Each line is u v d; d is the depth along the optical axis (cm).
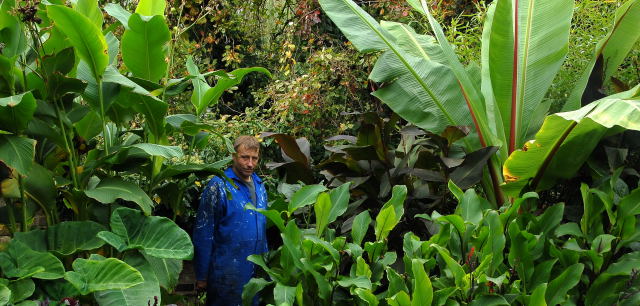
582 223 433
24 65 379
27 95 341
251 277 427
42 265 346
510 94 536
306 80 744
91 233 379
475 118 517
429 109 521
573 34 605
